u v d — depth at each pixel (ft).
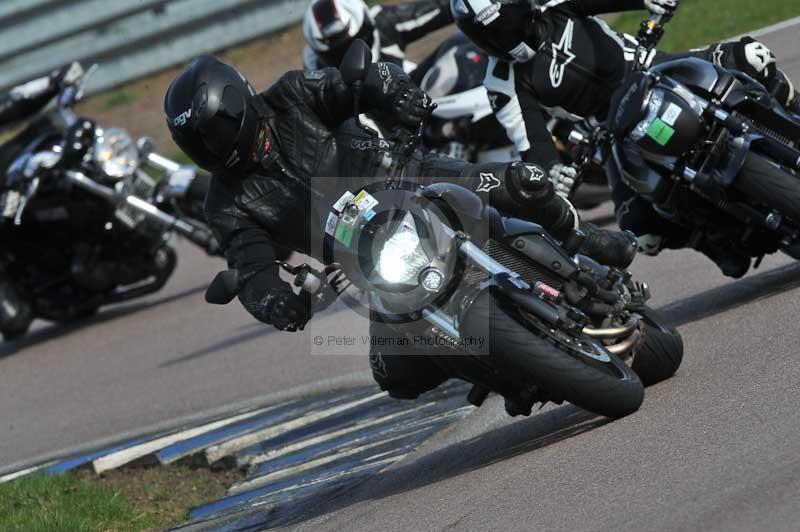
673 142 58.59
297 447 69.56
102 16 176.35
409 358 53.62
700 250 64.85
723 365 53.21
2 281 123.95
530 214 52.60
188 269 141.28
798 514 35.55
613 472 43.70
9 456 87.10
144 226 123.34
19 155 121.70
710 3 155.53
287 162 53.11
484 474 49.34
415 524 45.39
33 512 65.82
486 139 99.86
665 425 46.93
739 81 59.21
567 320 47.91
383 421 68.44
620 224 67.00
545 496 43.57
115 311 131.64
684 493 39.68
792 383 46.93
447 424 62.54
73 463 79.00
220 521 60.03
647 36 61.11
